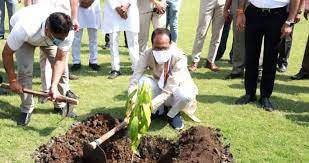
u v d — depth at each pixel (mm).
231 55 9312
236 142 5566
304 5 7297
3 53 5168
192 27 13359
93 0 7922
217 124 6090
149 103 4359
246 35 6430
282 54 8695
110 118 5633
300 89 7773
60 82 6156
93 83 7527
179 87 5852
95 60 8266
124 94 7047
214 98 7078
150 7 7980
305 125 6176
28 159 4945
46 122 5852
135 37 7754
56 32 4758
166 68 5820
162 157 5172
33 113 6086
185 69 5922
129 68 8547
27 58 5539
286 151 5395
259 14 6160
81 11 7891
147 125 4375
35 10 5168
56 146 5090
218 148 5160
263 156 5246
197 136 5289
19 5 13539
